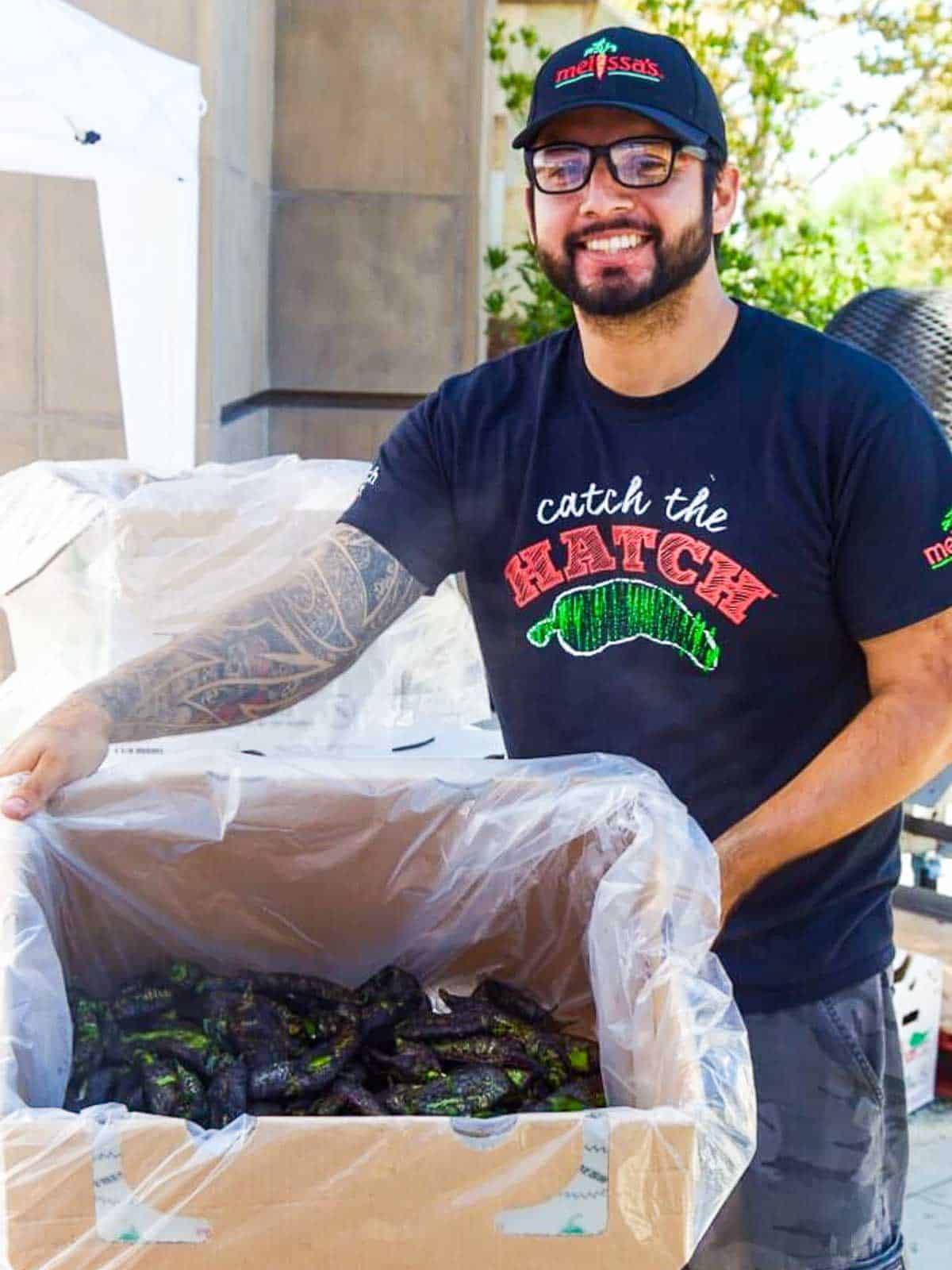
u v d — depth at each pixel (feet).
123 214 13.06
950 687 5.08
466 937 4.93
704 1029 3.87
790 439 5.05
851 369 5.09
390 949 4.99
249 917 4.90
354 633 5.54
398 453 5.68
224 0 16.57
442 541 5.66
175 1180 3.28
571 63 5.10
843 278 23.68
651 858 4.25
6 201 16.33
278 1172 3.31
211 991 4.56
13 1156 3.26
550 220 5.17
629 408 5.22
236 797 4.75
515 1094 4.18
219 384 16.88
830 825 4.91
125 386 13.37
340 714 8.42
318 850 4.84
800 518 5.03
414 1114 4.03
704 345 5.17
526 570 5.42
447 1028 4.47
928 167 35.63
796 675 5.16
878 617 5.03
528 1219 3.38
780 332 5.24
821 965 5.15
